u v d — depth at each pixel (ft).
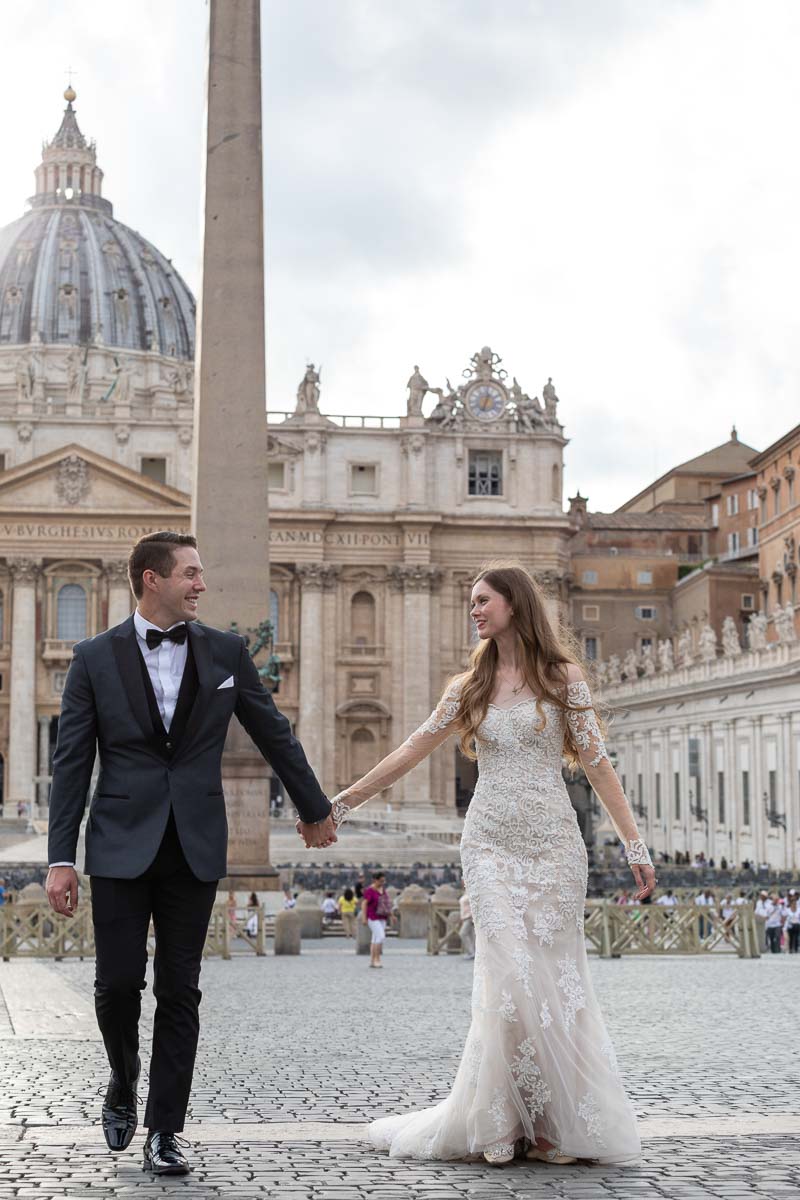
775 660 203.62
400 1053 42.45
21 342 536.42
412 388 366.02
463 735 27.73
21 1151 26.48
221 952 100.99
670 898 133.08
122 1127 25.95
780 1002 59.57
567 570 373.40
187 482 361.10
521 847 26.55
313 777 27.09
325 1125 29.48
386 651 363.76
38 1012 55.93
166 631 26.07
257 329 107.76
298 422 363.35
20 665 350.23
